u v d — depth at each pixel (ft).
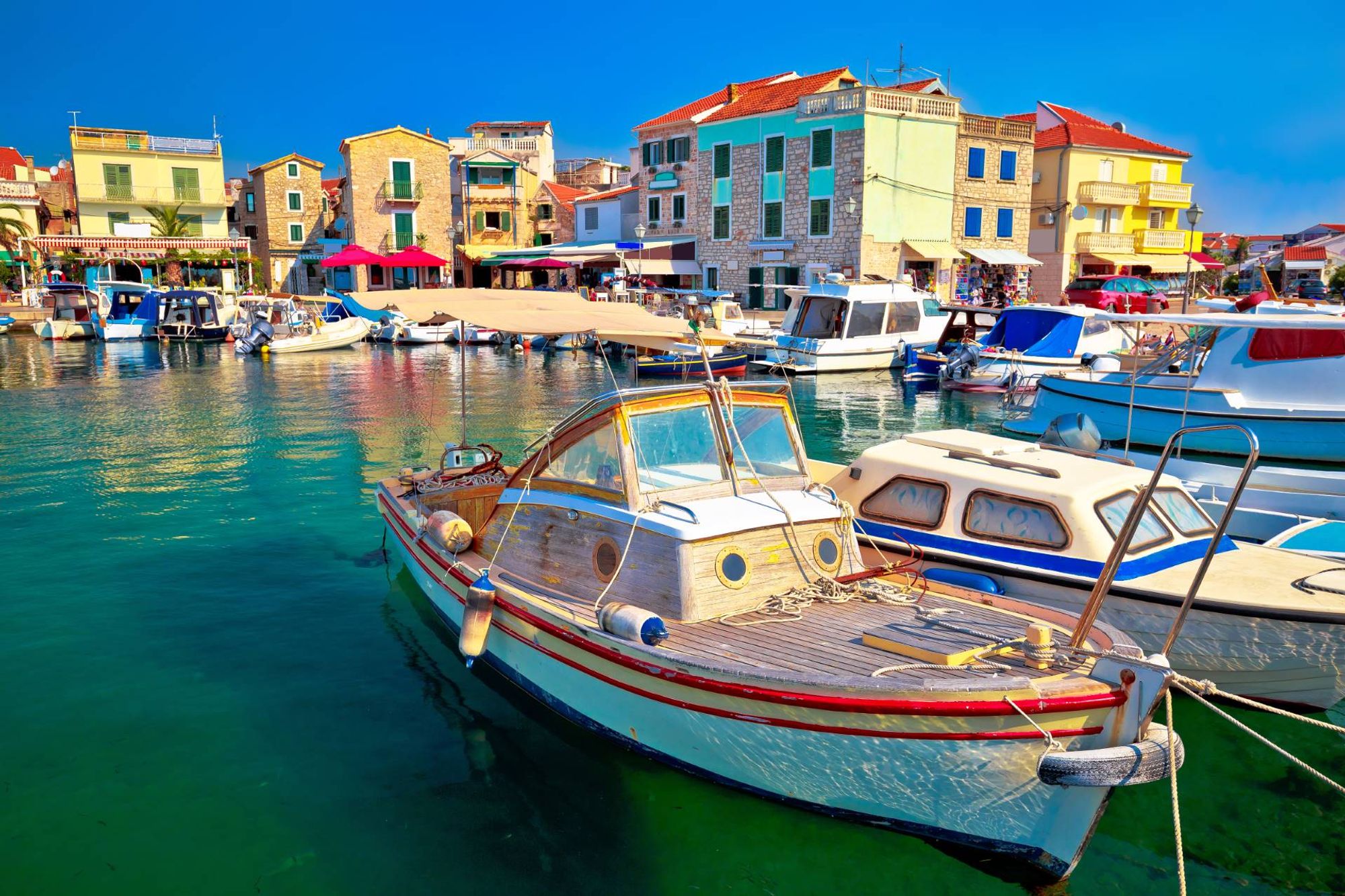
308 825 20.38
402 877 18.84
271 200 212.23
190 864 19.04
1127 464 29.17
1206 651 24.56
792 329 105.50
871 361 99.55
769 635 21.36
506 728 24.35
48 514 43.83
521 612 24.34
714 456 24.66
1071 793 17.60
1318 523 31.30
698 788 21.66
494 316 30.17
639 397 23.81
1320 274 197.06
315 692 26.17
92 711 24.98
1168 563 26.13
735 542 22.81
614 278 157.28
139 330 141.49
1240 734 24.36
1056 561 26.17
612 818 20.79
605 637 21.58
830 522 24.56
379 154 198.59
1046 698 17.28
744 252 153.48
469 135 236.43
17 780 21.79
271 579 35.19
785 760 19.71
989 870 19.29
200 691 26.18
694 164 161.79
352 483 50.47
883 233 135.03
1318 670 23.63
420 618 31.40
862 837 20.18
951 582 27.84
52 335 142.51
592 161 245.04
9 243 188.34
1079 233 162.81
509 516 27.02
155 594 33.55
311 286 218.18
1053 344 81.05
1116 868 19.48
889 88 135.64
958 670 18.84
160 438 63.87
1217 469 39.63
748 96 157.48
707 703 20.07
